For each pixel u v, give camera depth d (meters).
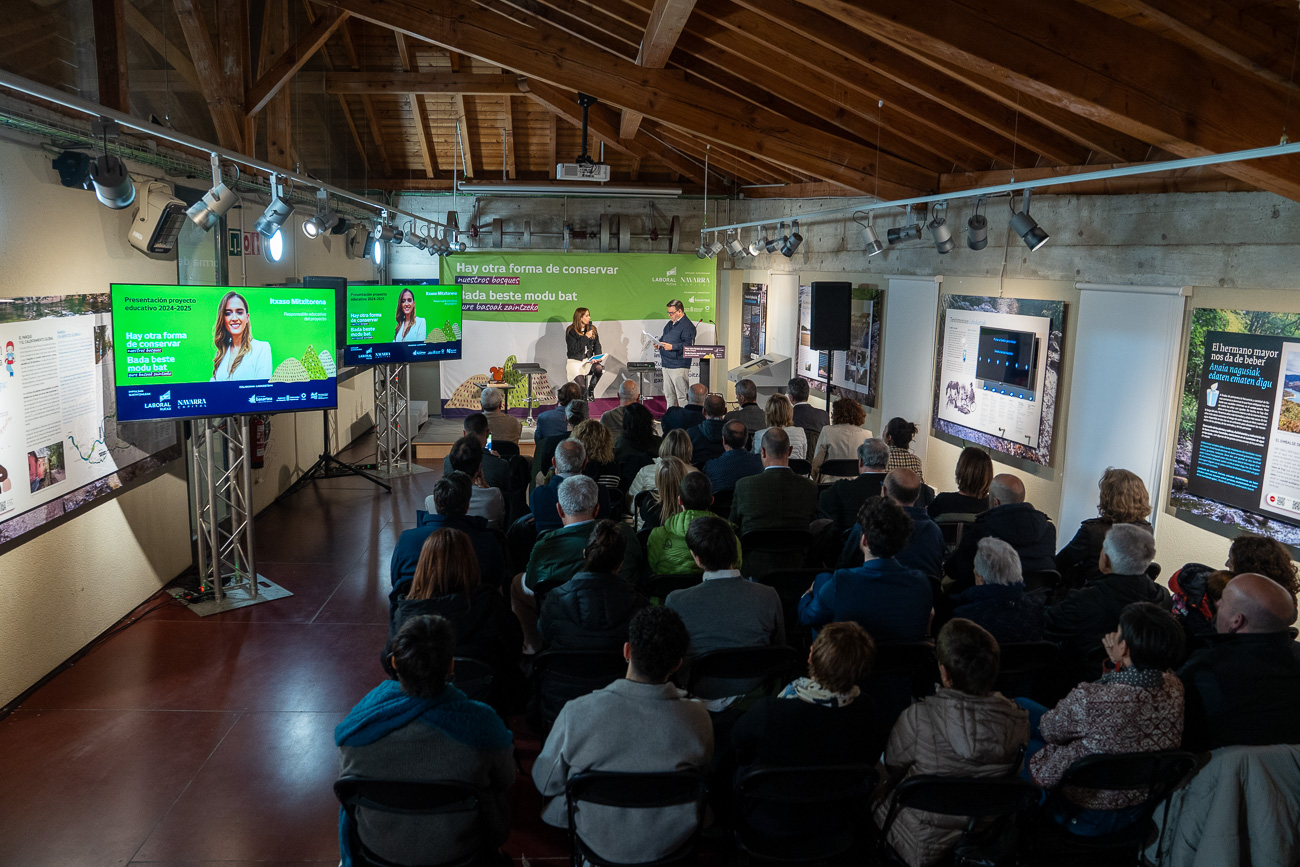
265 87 7.88
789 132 7.93
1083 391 6.53
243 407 6.02
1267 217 4.93
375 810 2.62
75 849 3.65
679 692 2.76
